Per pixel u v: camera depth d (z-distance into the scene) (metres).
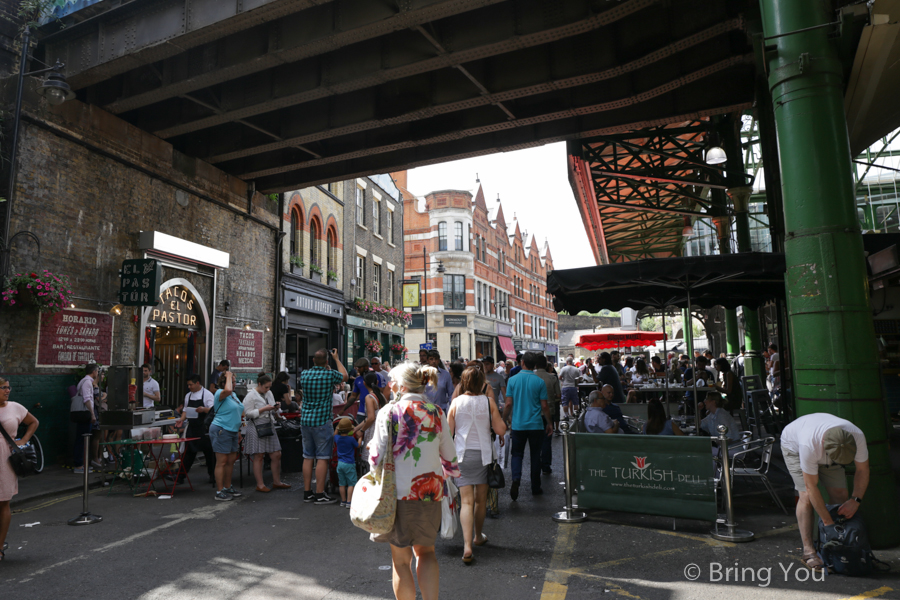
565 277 7.85
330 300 22.05
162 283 13.17
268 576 4.73
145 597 4.31
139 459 8.62
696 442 5.70
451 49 9.96
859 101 9.36
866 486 4.49
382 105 12.30
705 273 7.28
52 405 10.19
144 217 12.74
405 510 3.58
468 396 5.48
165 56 10.45
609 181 20.94
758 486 7.74
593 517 6.45
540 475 8.36
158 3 10.16
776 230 9.88
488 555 5.20
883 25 6.86
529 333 60.41
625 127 13.30
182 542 5.74
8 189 9.69
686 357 21.69
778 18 5.66
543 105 12.27
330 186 22.70
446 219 43.97
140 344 12.27
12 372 9.56
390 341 28.80
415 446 3.67
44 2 10.71
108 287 11.66
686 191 19.28
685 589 4.30
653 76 11.30
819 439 4.48
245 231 16.80
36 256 10.09
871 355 5.19
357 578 4.66
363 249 25.86
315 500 7.57
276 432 9.24
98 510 7.21
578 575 4.64
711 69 10.73
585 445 6.23
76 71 10.88
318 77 11.20
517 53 11.02
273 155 15.74
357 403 8.67
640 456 5.94
